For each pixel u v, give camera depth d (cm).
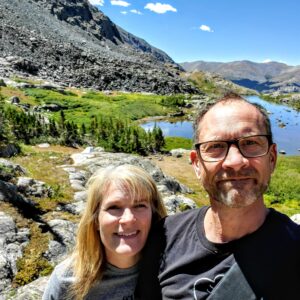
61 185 408
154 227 73
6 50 2772
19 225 270
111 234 70
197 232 63
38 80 2414
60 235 270
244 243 56
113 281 73
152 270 66
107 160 554
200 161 61
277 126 2016
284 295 53
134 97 2598
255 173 56
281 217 60
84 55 3169
